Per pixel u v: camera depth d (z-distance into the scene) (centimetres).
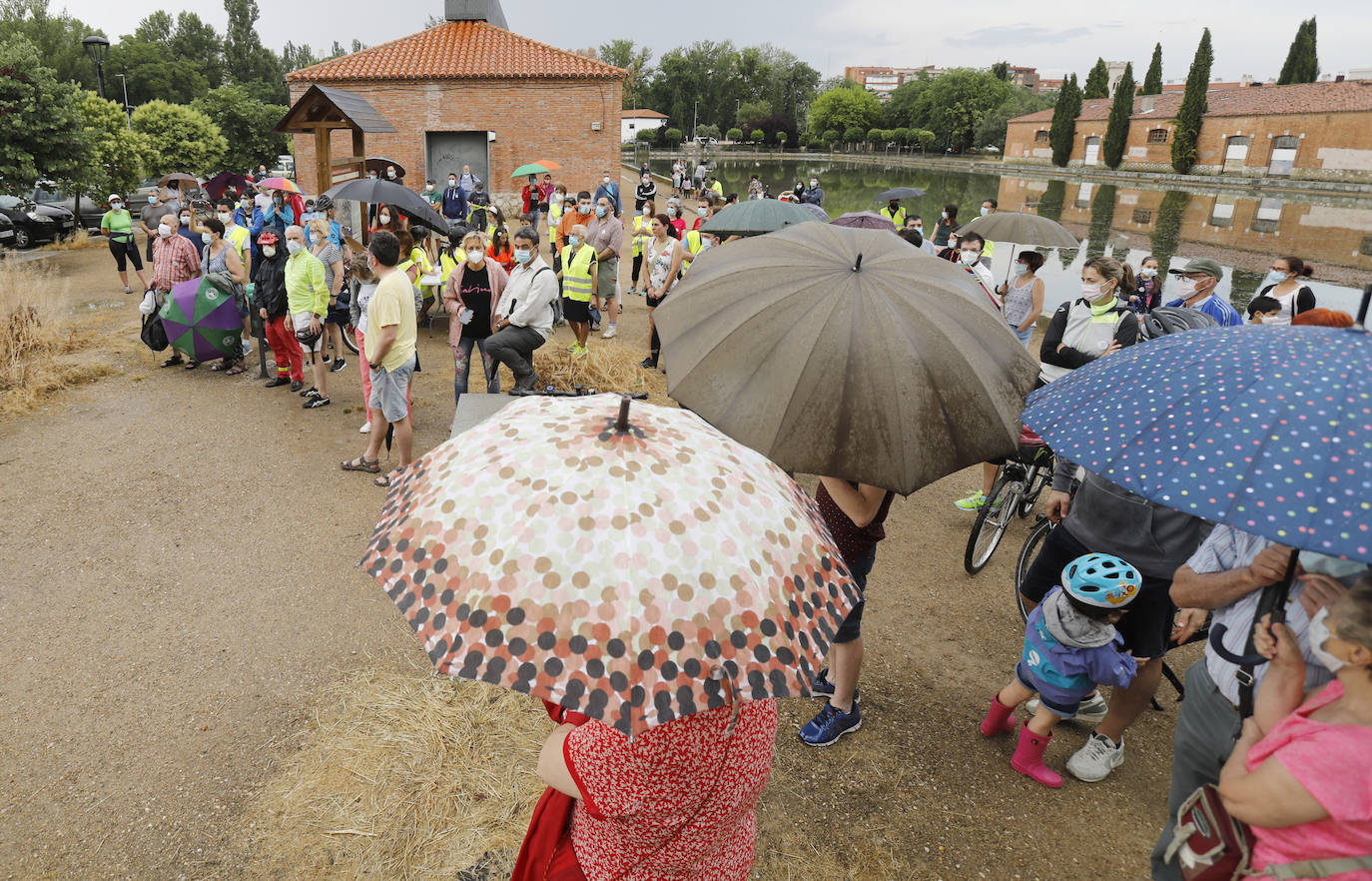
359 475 647
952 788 350
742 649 138
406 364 613
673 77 12581
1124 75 6438
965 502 637
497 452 160
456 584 141
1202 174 5850
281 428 739
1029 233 809
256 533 551
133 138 2188
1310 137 5112
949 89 10731
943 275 255
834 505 327
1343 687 168
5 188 1666
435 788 335
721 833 164
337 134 2505
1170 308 563
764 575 149
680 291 274
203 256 972
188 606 464
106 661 413
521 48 2694
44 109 1677
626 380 899
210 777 341
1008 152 8250
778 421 224
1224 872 184
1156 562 339
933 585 527
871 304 232
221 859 302
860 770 358
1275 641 196
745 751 159
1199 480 165
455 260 1076
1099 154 6988
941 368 223
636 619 134
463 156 2592
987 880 305
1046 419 208
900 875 306
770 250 269
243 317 881
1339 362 174
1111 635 326
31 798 327
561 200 1808
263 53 10769
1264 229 3322
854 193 4934
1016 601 510
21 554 509
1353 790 157
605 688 129
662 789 150
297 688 399
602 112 2553
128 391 826
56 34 6194
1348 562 203
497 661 132
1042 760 369
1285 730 172
